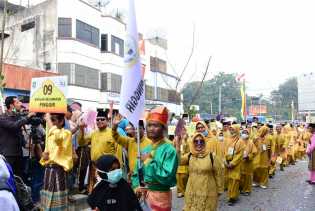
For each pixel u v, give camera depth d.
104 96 34.41
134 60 5.51
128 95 5.46
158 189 5.11
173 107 49.16
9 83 22.30
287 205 10.27
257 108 57.34
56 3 30.61
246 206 10.13
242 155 10.62
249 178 11.84
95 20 33.38
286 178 15.50
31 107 7.24
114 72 35.66
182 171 10.67
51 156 6.69
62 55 30.36
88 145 9.51
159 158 5.06
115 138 7.16
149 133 5.25
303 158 24.17
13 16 32.25
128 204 4.34
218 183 7.39
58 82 6.82
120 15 40.41
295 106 87.19
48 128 6.91
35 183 8.23
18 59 31.34
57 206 6.68
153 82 45.22
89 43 32.44
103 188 4.37
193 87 66.06
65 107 6.77
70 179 8.58
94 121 9.33
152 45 45.62
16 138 7.30
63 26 30.61
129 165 7.16
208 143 11.39
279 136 17.00
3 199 3.30
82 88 31.58
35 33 31.20
